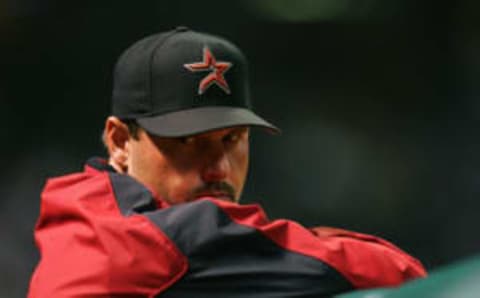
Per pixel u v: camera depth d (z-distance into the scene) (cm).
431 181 6525
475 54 6988
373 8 6988
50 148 6238
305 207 6231
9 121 6247
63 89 6450
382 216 6316
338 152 6506
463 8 6956
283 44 6925
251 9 6894
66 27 6506
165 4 6712
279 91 6819
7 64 6366
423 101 6906
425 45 6994
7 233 5216
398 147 6731
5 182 5900
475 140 6725
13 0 6388
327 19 6969
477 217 6256
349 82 6912
